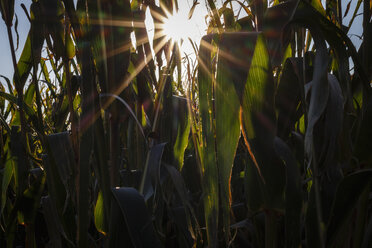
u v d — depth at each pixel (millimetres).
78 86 1113
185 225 1004
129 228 716
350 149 697
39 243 1382
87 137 795
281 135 753
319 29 628
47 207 1020
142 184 876
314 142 658
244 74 549
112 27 831
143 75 1000
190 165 1346
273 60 707
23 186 1035
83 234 800
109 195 840
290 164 607
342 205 605
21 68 1030
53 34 882
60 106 1130
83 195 795
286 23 639
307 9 621
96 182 1098
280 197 652
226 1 956
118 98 793
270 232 697
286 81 740
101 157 833
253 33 558
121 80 858
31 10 994
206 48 682
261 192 685
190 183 1346
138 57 1005
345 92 681
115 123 876
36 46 932
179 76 1178
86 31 834
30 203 1030
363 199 700
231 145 575
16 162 1047
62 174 869
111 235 774
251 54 547
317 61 611
